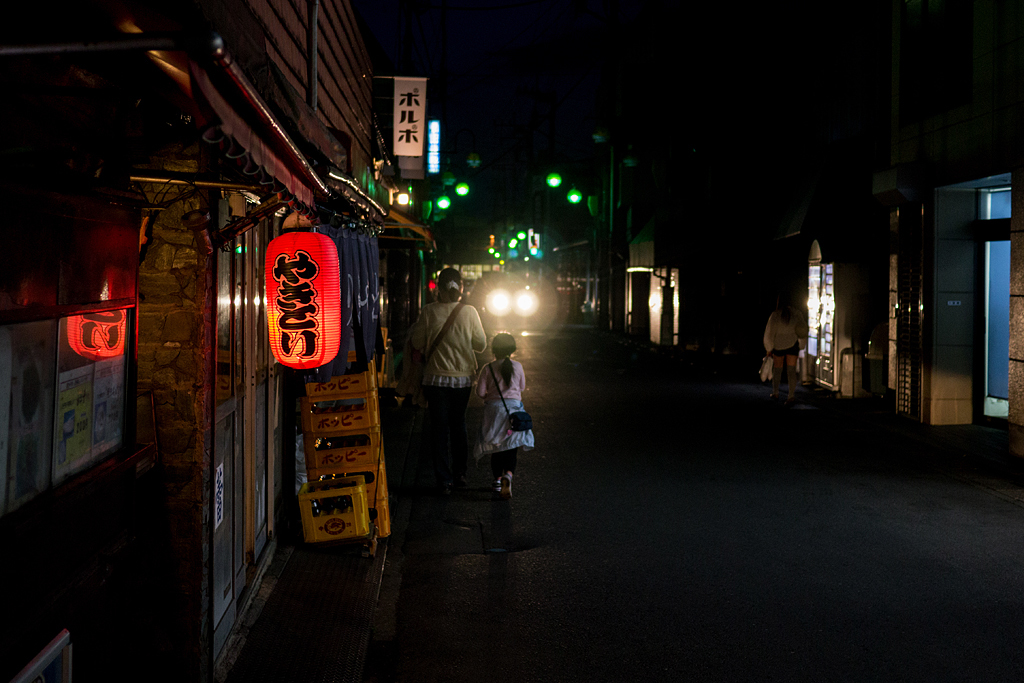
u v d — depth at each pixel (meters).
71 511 2.68
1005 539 6.59
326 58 7.05
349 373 6.27
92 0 2.04
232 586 4.35
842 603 5.21
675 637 4.70
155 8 2.01
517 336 36.09
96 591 2.93
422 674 4.25
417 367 8.29
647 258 30.91
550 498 7.91
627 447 10.48
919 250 12.34
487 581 5.64
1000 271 11.76
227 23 2.26
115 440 3.10
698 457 9.84
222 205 3.67
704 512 7.40
